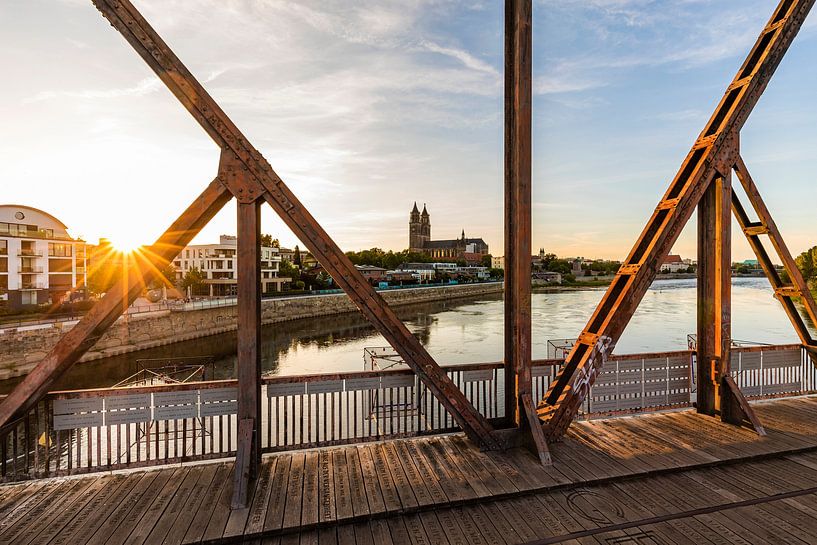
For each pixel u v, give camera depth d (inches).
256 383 180.2
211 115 174.4
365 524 152.1
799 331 293.7
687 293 3971.5
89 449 183.2
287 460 195.5
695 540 143.2
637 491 174.7
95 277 1979.6
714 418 252.7
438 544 140.9
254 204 178.5
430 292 3663.9
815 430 233.9
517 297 213.8
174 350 1342.3
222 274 2684.5
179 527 145.6
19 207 1803.6
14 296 1595.7
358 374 214.8
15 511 154.0
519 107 209.9
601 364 223.9
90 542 137.3
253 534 142.9
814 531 148.1
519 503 165.8
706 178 234.8
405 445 212.1
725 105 252.2
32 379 165.3
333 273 187.9
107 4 161.5
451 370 223.5
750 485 179.9
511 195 221.5
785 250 264.4
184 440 192.7
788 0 244.2
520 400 214.1
